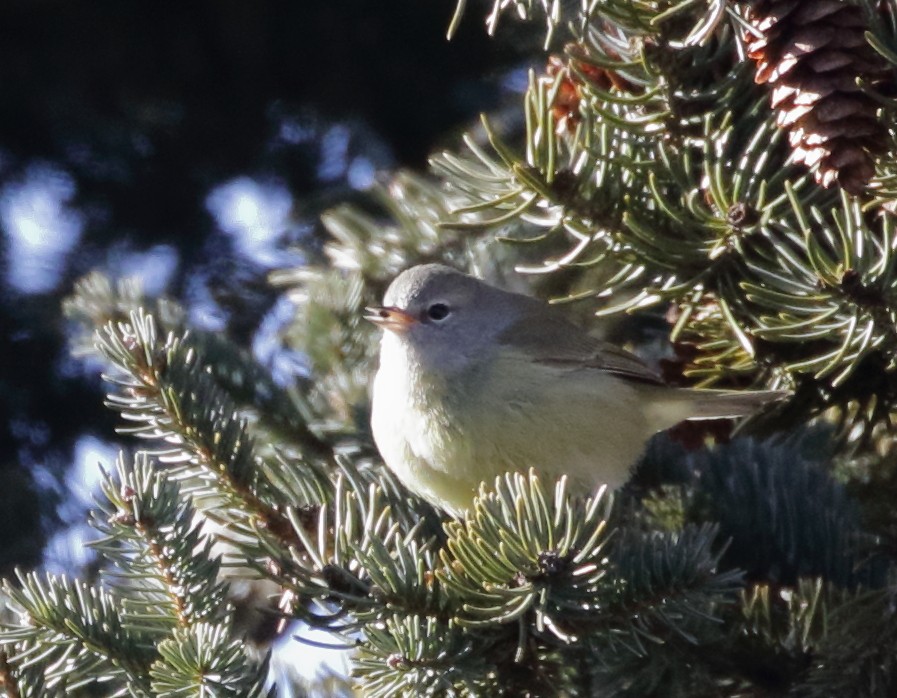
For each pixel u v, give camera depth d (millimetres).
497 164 9438
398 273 12500
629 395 11344
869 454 11070
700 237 8781
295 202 17234
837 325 8031
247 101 17734
